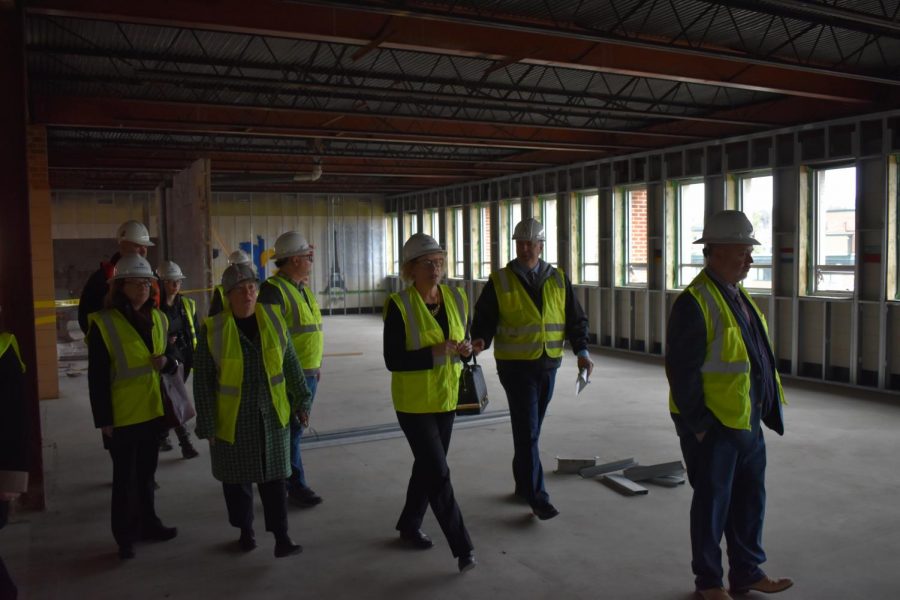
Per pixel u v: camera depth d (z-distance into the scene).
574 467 5.29
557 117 10.95
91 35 6.87
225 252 19.59
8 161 4.52
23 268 4.57
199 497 4.93
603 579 3.54
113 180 17.03
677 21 6.64
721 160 10.51
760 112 9.86
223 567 3.75
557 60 6.88
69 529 4.36
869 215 8.77
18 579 3.63
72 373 10.38
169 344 4.10
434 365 3.60
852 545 3.91
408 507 3.98
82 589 3.52
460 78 8.52
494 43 6.59
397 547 3.98
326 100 9.77
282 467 3.69
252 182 15.98
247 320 3.66
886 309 8.53
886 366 8.60
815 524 4.22
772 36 7.09
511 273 4.36
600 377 9.77
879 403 7.87
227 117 9.99
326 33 6.01
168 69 8.04
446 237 18.16
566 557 3.80
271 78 7.99
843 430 6.57
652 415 7.32
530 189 14.74
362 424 7.12
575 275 13.66
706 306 3.08
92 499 4.94
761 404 3.17
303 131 10.41
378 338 15.04
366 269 21.33
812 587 3.41
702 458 3.12
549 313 4.32
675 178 11.25
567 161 13.55
